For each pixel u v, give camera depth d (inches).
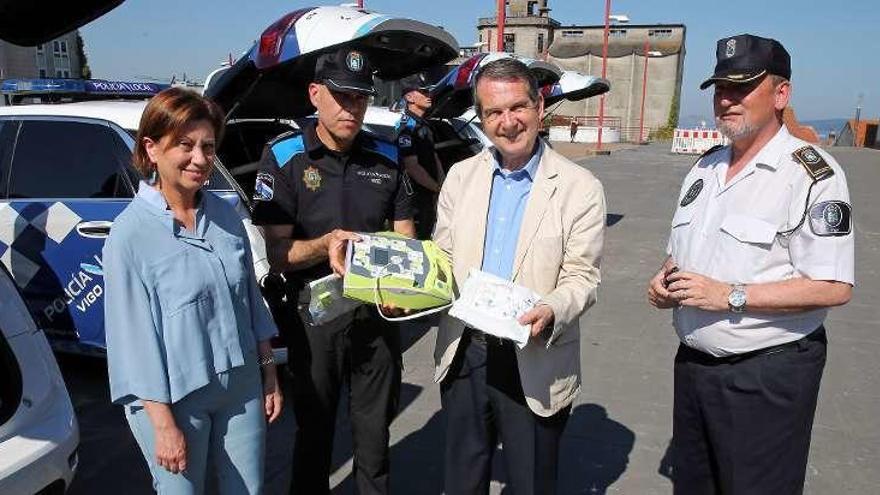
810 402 82.7
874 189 547.2
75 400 156.7
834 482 125.9
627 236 354.9
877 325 213.6
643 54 1959.9
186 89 77.5
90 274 149.2
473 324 80.3
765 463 84.4
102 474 127.1
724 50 80.5
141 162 77.1
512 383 90.2
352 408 103.2
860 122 1314.0
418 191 197.5
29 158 160.7
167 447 75.4
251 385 83.7
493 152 92.1
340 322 97.1
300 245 94.1
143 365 74.0
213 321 78.6
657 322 217.5
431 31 124.0
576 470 130.2
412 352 190.4
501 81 83.4
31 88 178.9
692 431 92.4
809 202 76.8
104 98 193.0
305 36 119.3
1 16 72.5
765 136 81.6
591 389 166.6
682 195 92.0
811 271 76.4
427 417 151.9
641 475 128.7
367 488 105.3
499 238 90.4
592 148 1055.0
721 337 83.6
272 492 123.5
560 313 82.2
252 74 134.6
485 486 98.6
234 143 185.0
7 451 85.3
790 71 80.2
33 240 153.2
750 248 80.4
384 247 87.8
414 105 195.5
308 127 98.2
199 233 78.5
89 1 73.5
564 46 2062.0
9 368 93.2
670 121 1967.3
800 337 81.4
